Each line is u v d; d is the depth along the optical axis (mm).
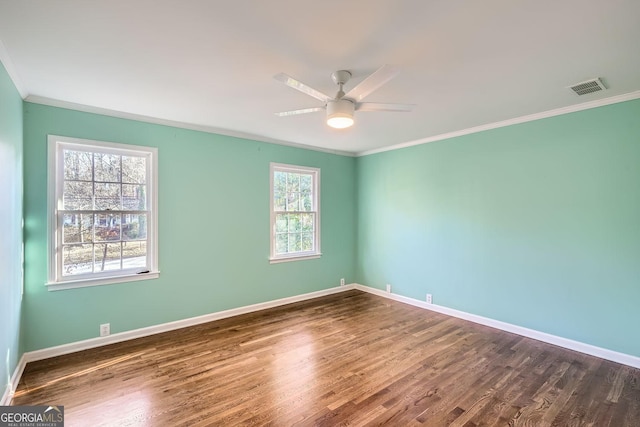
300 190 4930
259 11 1608
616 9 1583
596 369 2699
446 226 4191
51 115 2889
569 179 3117
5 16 1630
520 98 2854
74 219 3035
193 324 3742
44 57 2092
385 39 1876
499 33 1812
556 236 3209
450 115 3352
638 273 2738
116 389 2359
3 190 2080
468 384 2453
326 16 1651
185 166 3699
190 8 1578
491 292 3725
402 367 2719
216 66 2227
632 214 2766
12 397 2246
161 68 2258
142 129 3395
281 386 2410
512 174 3531
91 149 3123
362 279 5473
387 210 5008
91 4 1539
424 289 4465
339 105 2232
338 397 2271
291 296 4719
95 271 3143
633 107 2746
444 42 1909
